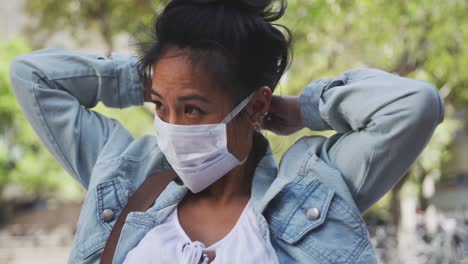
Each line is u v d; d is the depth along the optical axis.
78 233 1.59
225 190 1.51
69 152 1.72
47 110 1.71
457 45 7.23
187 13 1.38
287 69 1.54
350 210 1.45
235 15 1.40
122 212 1.55
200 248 1.39
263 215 1.47
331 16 6.51
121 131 1.77
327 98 1.55
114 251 1.49
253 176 1.53
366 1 6.42
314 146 1.58
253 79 1.42
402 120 1.41
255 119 1.47
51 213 20.80
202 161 1.42
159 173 1.61
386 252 9.11
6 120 14.97
